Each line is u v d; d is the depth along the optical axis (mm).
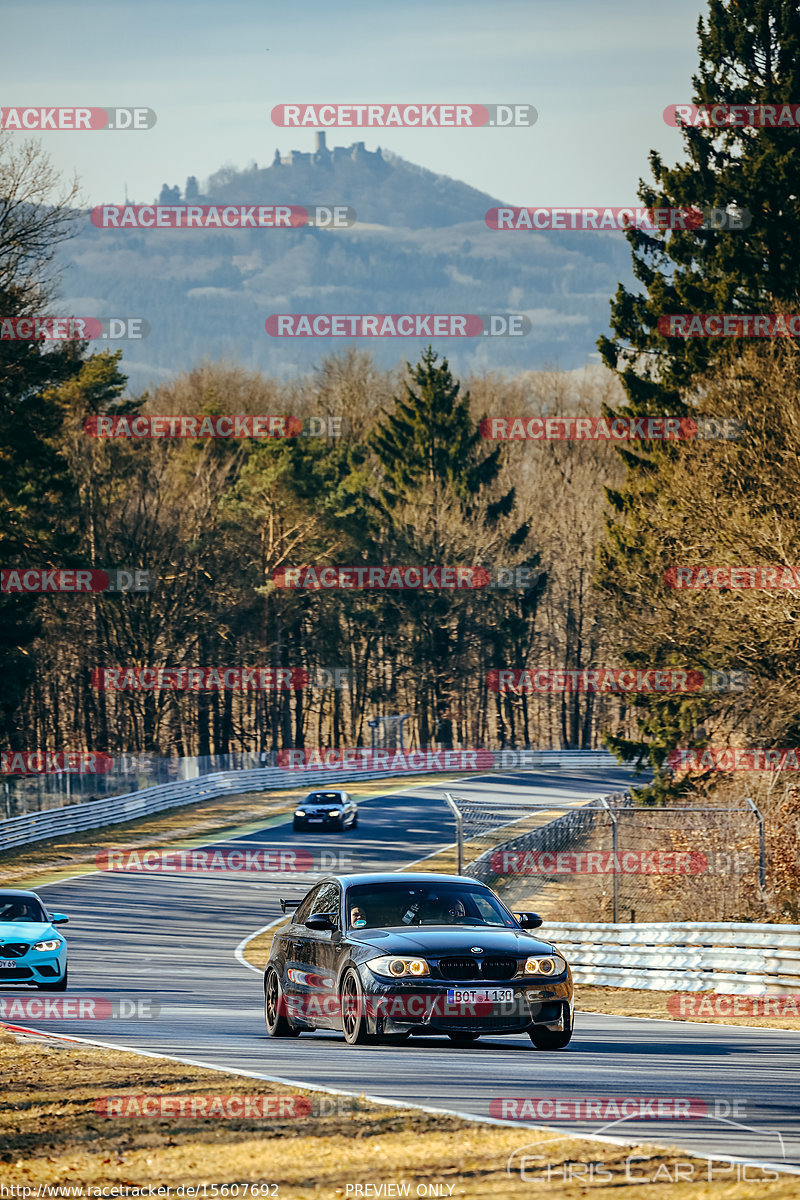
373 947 46250
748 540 144375
